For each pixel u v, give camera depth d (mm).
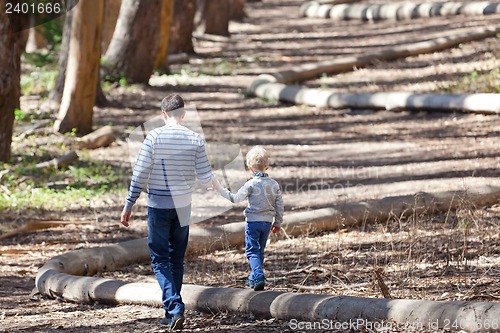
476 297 13469
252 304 13430
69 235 21328
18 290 16734
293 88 40094
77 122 32938
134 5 42500
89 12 32281
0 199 24062
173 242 13328
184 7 53062
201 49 57281
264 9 81312
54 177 27234
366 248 18344
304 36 61719
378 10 65438
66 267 16922
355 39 58188
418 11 62938
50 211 23562
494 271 15391
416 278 15195
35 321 14133
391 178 26016
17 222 22312
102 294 15281
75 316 14445
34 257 19531
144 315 14180
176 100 13148
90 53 32719
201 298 13977
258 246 14461
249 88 41969
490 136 30422
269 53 55031
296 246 18938
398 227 20062
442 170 26250
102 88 41406
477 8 59781
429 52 48250
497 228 18656
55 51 46750
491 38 49812
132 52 42688
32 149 30406
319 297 12938
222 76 47062
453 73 41969
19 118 34375
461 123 33000
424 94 35688
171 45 53250
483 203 21328
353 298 12633
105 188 26172
